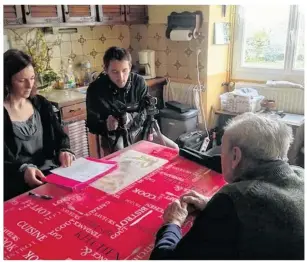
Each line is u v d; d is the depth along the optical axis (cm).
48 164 172
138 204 117
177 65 321
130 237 100
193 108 310
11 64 152
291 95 292
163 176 138
